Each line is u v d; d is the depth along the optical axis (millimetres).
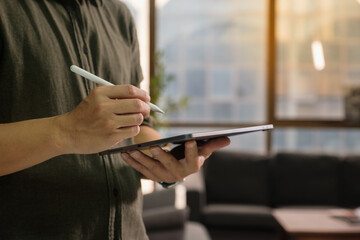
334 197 3631
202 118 4270
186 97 3914
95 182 689
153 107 660
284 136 4234
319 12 4109
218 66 4238
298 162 3691
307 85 4164
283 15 4125
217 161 3738
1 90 629
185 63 4242
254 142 4254
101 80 623
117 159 758
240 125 4234
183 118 4270
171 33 4223
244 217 3326
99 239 691
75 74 698
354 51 4129
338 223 2639
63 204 657
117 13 887
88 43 753
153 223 1987
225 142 748
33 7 673
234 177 3684
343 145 4223
